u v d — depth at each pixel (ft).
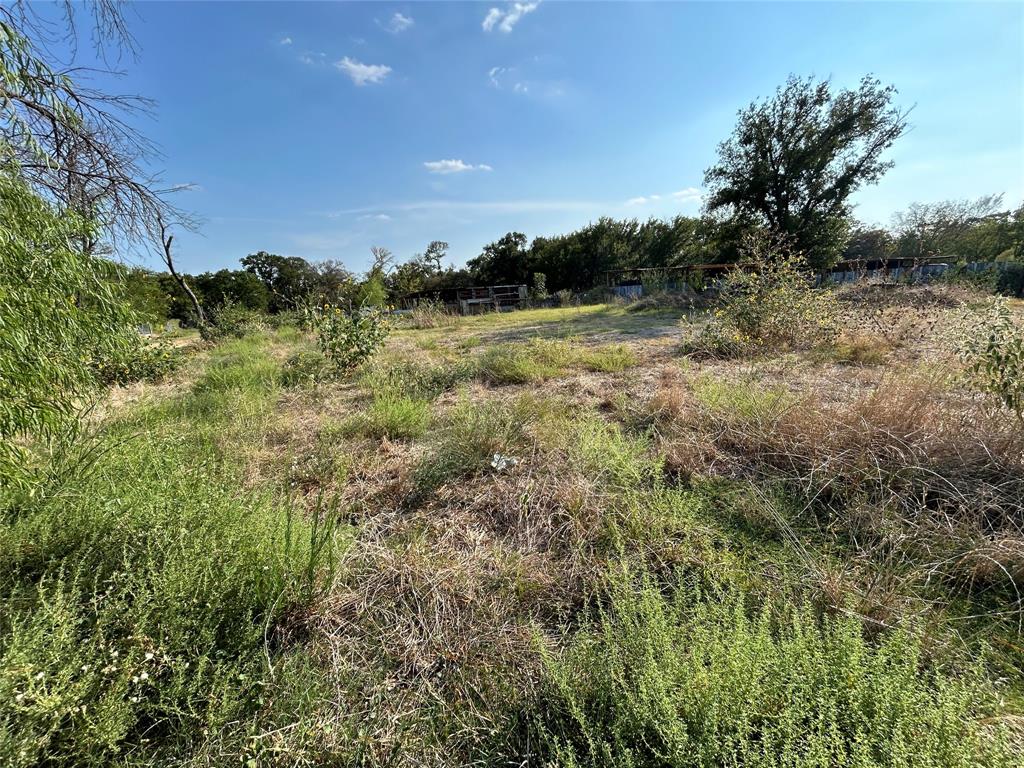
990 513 6.89
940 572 5.76
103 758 3.48
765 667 3.67
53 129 11.29
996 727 3.57
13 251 5.92
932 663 4.27
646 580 5.04
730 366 17.60
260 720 4.01
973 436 8.09
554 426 10.93
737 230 71.20
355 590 5.94
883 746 3.04
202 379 18.37
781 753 3.13
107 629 4.37
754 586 5.66
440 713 4.31
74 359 6.98
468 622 5.43
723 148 68.44
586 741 3.82
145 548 5.29
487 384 17.04
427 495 8.50
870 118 59.41
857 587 5.50
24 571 5.09
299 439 11.37
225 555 5.32
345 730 4.03
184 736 3.78
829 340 20.34
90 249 8.30
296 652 4.88
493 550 6.75
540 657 4.72
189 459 8.76
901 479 7.62
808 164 62.34
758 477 8.52
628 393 14.33
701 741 3.23
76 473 6.68
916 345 18.71
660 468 8.37
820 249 63.41
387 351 26.43
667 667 3.74
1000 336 8.66
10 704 3.28
